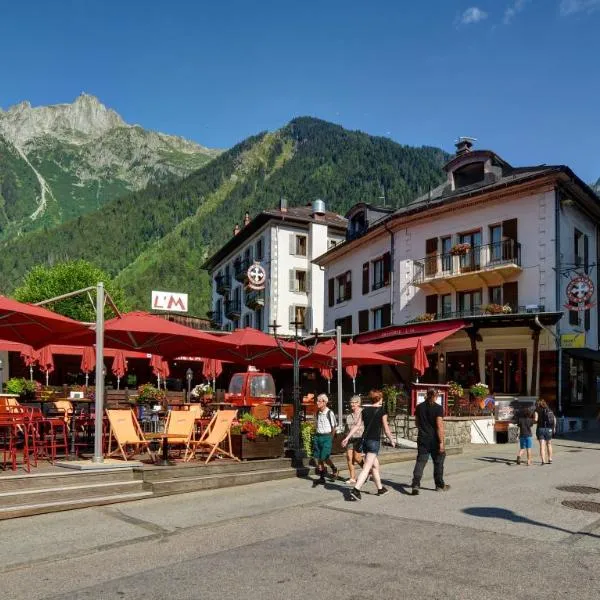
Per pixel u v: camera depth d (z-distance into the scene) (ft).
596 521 26.43
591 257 95.45
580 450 59.82
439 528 25.05
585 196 88.53
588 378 90.99
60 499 29.30
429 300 97.50
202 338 44.93
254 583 18.13
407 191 547.08
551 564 19.98
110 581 18.49
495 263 87.51
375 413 32.96
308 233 161.48
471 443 65.62
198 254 520.01
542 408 49.16
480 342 88.84
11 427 33.50
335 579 18.44
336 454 45.44
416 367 67.21
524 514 27.89
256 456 40.19
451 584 17.94
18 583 18.39
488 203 89.86
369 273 115.03
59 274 180.75
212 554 21.31
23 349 67.05
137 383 115.75
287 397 117.50
